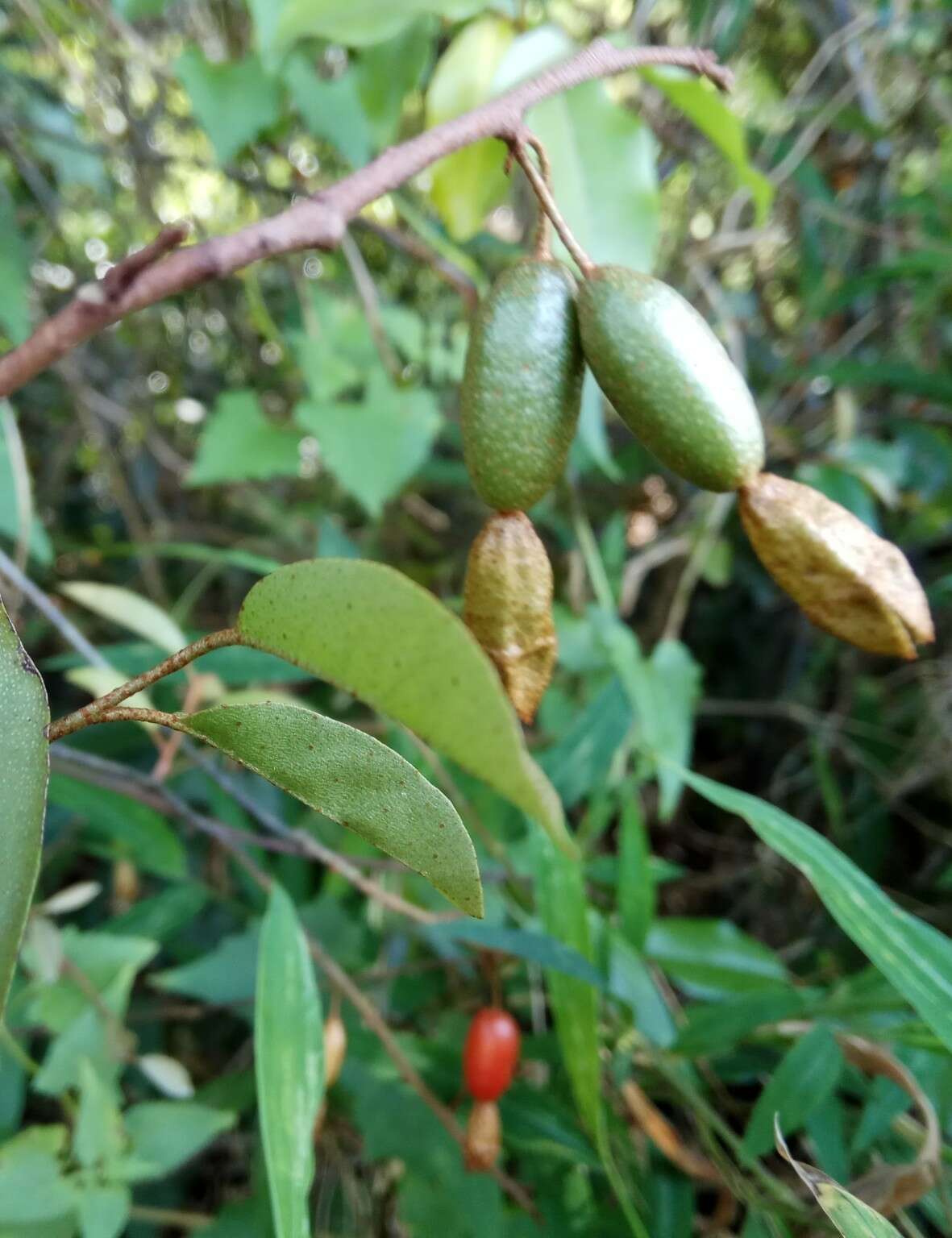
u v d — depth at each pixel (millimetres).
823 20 202
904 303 215
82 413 208
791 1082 85
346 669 46
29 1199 83
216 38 197
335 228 59
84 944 109
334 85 130
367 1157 104
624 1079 98
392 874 132
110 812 124
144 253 54
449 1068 109
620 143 109
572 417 64
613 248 109
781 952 154
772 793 204
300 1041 76
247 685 161
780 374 196
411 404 158
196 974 122
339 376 165
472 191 112
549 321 63
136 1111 93
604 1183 101
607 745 128
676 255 219
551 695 162
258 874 102
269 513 226
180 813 106
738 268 260
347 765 48
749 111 233
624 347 61
